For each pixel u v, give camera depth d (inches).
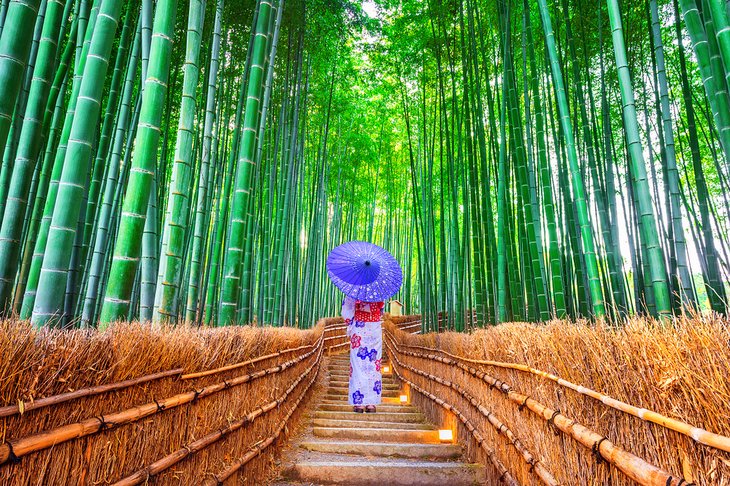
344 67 324.8
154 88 81.0
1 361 39.3
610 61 220.8
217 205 199.5
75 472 47.0
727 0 74.7
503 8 186.9
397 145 473.7
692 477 40.6
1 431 39.6
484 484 114.1
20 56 66.0
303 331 191.2
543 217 231.1
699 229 193.5
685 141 258.7
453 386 146.3
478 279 193.0
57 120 123.0
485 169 191.8
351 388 183.5
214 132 190.1
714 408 38.2
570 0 211.0
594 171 160.6
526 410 85.1
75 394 47.0
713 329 40.5
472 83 203.3
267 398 117.9
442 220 245.8
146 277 112.4
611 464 52.9
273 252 246.4
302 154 302.0
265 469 112.8
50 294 71.6
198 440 74.7
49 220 103.8
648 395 47.2
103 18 80.0
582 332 62.4
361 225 589.3
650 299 143.4
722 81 95.7
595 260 107.3
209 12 196.9
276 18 180.5
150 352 61.2
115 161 118.8
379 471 116.8
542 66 242.5
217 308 216.5
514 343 92.0
